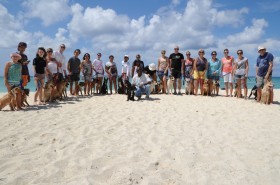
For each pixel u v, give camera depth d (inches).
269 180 129.9
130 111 303.3
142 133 209.8
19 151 163.8
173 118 267.7
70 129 216.5
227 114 291.4
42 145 176.2
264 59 370.3
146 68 481.4
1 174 131.1
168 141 189.3
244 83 427.8
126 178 129.5
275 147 177.6
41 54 330.0
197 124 242.5
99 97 430.3
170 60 481.7
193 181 129.3
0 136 192.1
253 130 222.7
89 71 459.5
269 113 299.0
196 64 467.2
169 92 527.2
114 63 494.3
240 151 169.8
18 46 299.9
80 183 123.3
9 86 289.6
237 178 131.6
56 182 125.0
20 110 292.5
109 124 237.3
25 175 130.0
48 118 254.7
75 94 449.1
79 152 162.9
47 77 366.9
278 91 633.0
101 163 147.9
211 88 466.6
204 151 169.3
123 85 486.3
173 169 142.8
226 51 460.8
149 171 139.3
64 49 400.5
